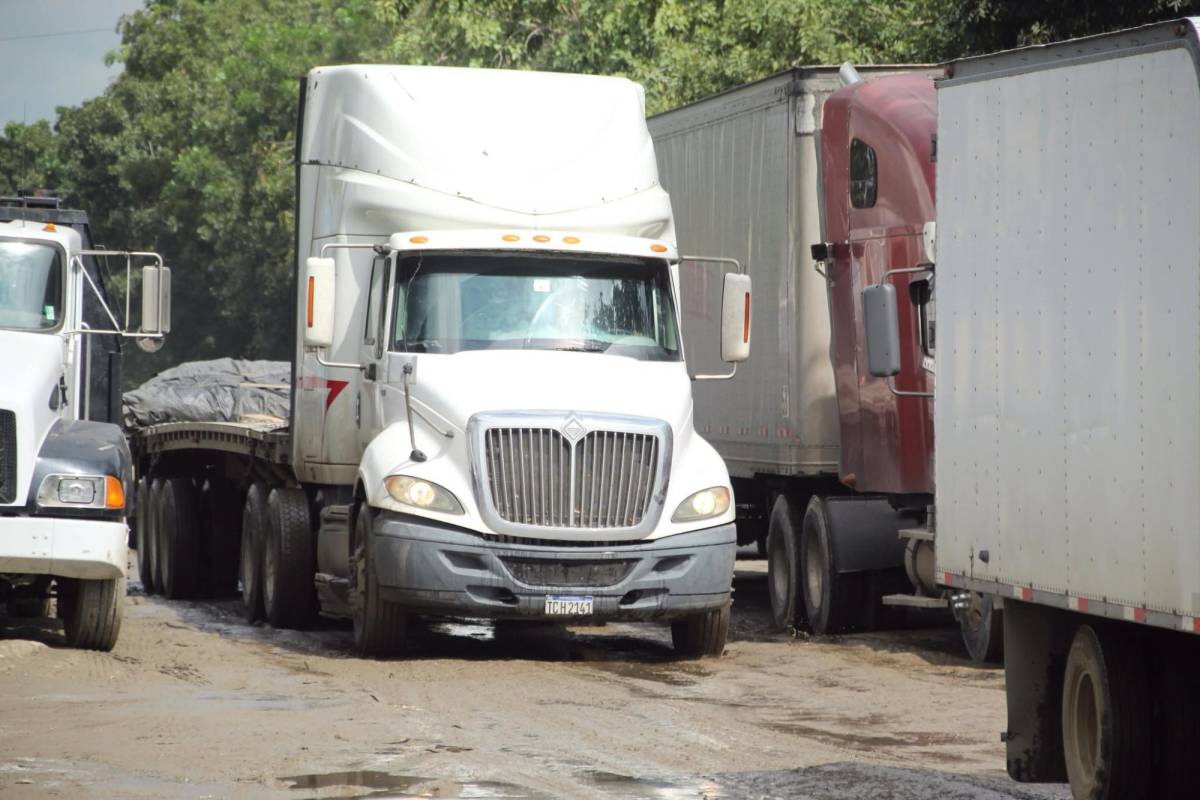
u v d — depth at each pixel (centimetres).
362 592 4131
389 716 3212
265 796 2486
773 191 5106
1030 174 2553
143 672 3781
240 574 5884
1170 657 2323
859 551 4759
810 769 2755
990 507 2666
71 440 4000
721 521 4097
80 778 2591
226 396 7150
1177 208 2136
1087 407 2355
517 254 4328
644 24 11188
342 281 4472
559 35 11775
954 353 2816
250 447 5281
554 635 4769
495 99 4541
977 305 2727
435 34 11888
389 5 11700
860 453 4706
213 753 2800
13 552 3838
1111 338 2292
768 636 4966
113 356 5753
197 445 5822
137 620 5162
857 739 3075
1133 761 2308
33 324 4244
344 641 4684
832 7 9850
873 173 4619
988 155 2698
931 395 4075
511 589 3947
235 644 4497
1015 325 2589
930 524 4394
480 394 4047
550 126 4509
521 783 2612
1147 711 2314
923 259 4375
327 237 4575
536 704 3431
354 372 4469
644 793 2548
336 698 3447
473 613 3981
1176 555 2114
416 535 3972
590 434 3988
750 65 10131
